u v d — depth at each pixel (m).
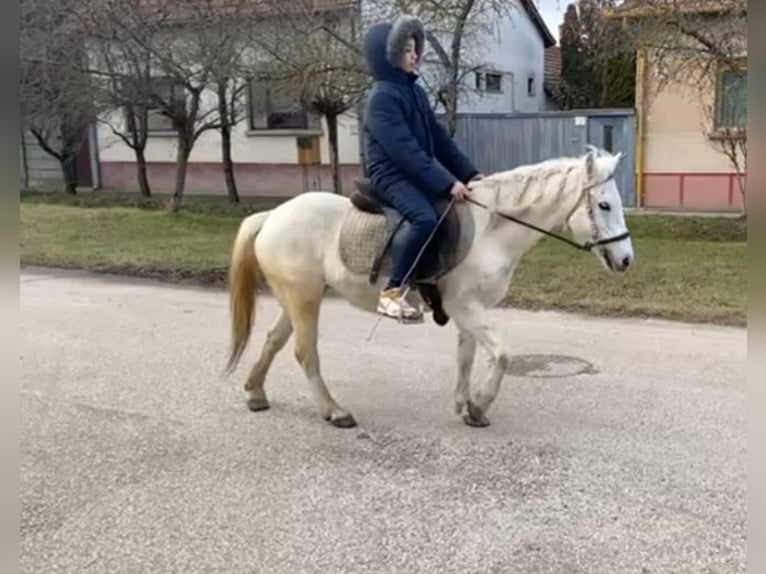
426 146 4.39
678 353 5.82
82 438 4.47
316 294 4.64
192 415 4.84
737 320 6.62
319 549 3.20
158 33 13.33
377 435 4.43
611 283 8.12
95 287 9.05
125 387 5.39
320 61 11.83
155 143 20.03
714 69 11.30
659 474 3.80
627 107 19.25
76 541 3.31
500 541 3.23
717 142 13.31
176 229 13.08
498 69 20.98
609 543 3.18
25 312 7.70
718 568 2.98
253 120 18.67
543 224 4.30
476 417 4.48
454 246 4.19
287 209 4.72
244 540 3.29
